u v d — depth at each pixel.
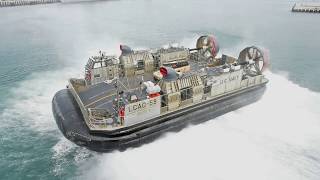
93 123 14.58
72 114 15.98
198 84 16.62
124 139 14.58
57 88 23.75
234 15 60.34
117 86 18.02
